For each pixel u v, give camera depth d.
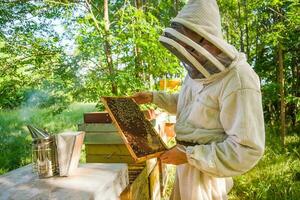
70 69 3.69
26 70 4.25
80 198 1.29
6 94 4.37
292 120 7.46
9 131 7.45
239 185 4.15
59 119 8.02
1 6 4.19
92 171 1.66
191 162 1.67
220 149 1.64
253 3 5.26
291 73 7.26
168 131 4.38
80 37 3.40
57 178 1.56
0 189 1.41
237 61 1.64
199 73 1.73
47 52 3.99
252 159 1.58
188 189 1.88
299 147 5.70
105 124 2.84
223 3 6.35
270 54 6.90
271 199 3.79
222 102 1.66
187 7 1.64
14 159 5.56
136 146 1.66
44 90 4.11
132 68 3.77
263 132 1.62
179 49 1.56
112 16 4.12
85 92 3.70
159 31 4.07
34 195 1.33
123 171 1.72
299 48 6.60
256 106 1.60
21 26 4.34
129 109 1.97
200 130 1.81
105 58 3.79
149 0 5.19
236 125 1.59
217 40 1.57
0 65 4.22
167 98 2.37
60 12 4.12
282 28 5.14
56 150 1.60
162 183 3.64
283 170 4.43
